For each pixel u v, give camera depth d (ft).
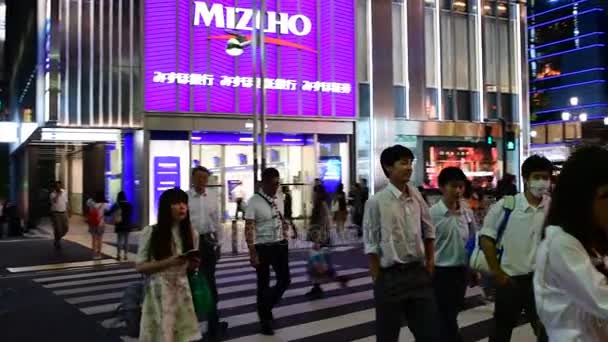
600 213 7.79
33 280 41.63
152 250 16.43
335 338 23.90
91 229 54.13
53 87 75.20
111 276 43.27
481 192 44.75
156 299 16.30
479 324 26.02
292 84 88.63
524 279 16.26
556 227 8.06
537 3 291.17
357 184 71.87
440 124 101.24
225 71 84.28
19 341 24.13
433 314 15.30
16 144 109.09
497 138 107.45
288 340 23.67
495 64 108.37
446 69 102.89
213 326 24.34
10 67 144.36
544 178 16.14
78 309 30.86
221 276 41.42
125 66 78.74
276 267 24.89
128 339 24.16
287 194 59.72
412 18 99.66
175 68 81.20
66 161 114.83
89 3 77.30
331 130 91.86
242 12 85.51
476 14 106.52
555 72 279.49
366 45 95.71
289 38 88.94
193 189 24.29
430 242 16.33
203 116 82.69
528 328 25.05
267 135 88.22
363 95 94.84
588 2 267.39
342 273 41.32
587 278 7.48
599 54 263.70
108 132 81.35
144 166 79.51
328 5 92.27
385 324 15.40
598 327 7.68
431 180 100.22
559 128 268.00
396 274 15.42
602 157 7.89
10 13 140.46
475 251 17.94
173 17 81.20
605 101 262.88
